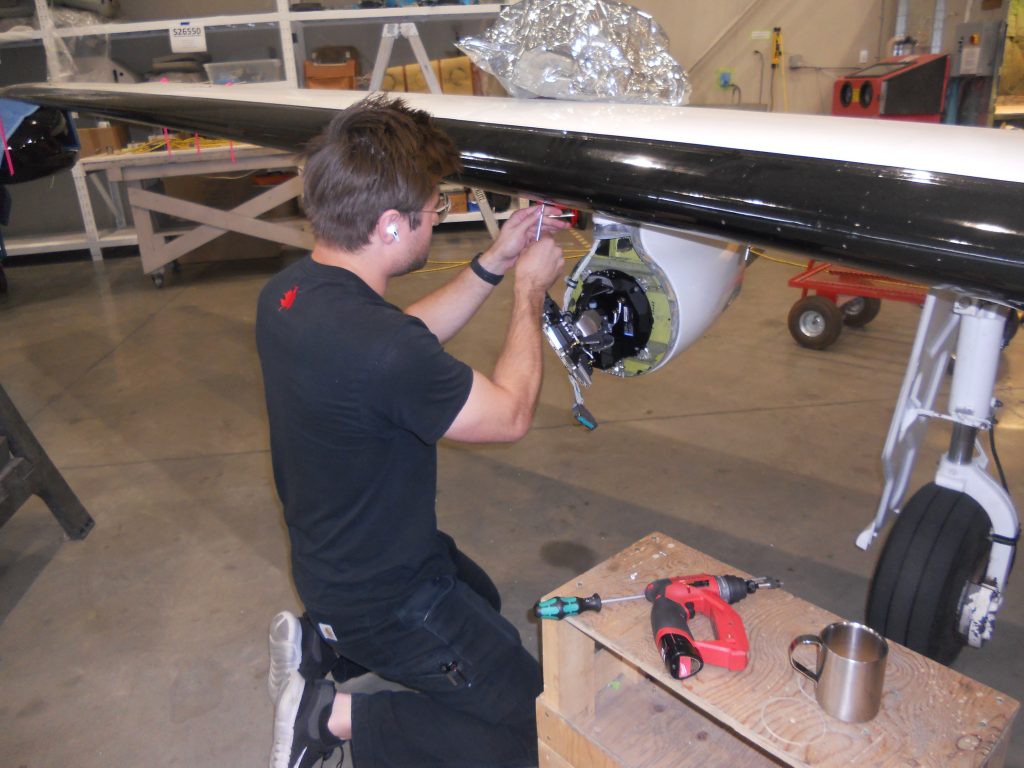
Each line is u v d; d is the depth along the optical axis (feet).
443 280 15.51
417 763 4.34
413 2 16.79
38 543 7.57
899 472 5.57
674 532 7.27
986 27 17.12
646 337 5.05
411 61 20.57
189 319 14.02
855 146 3.37
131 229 19.02
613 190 3.84
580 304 5.13
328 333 3.55
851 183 3.11
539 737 4.35
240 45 19.76
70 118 9.88
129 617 6.46
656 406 9.88
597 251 5.14
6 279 16.66
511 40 5.37
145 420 10.16
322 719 4.58
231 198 18.43
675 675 3.61
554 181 4.12
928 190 2.93
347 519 3.96
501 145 4.43
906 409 5.08
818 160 3.30
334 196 3.65
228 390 10.99
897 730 3.42
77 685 5.74
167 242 17.34
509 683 4.30
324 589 4.13
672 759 4.09
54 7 16.44
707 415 9.57
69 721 5.41
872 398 9.81
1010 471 8.00
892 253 2.94
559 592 4.23
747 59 20.99
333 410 3.60
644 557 4.53
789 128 3.87
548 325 4.73
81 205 17.74
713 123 4.15
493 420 3.74
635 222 4.01
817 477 8.09
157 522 7.84
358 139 3.62
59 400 10.89
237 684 5.68
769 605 4.17
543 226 4.70
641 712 4.40
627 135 4.03
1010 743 4.89
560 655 4.06
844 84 18.10
